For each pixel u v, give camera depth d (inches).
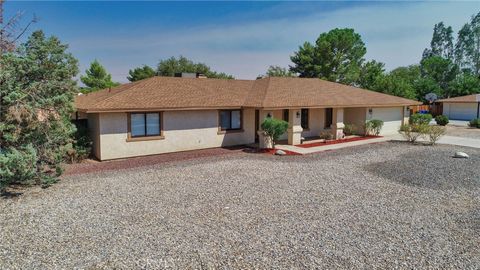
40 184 426.9
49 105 409.4
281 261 222.2
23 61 386.6
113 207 336.8
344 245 245.9
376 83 1535.4
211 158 617.0
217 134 753.0
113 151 614.5
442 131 789.9
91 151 641.0
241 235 265.0
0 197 374.6
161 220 299.3
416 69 2864.2
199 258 226.8
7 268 214.1
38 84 402.6
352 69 2005.4
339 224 288.2
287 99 782.5
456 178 453.7
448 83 2509.8
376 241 253.0
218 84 890.1
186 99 714.2
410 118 1099.3
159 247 243.9
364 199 362.3
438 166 531.5
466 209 329.1
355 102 887.1
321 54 1973.4
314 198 365.7
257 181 441.1
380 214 313.7
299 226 283.7
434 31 3420.3
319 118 944.3
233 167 532.7
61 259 226.2
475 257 227.6
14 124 389.7
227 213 317.4
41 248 243.4
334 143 813.2
